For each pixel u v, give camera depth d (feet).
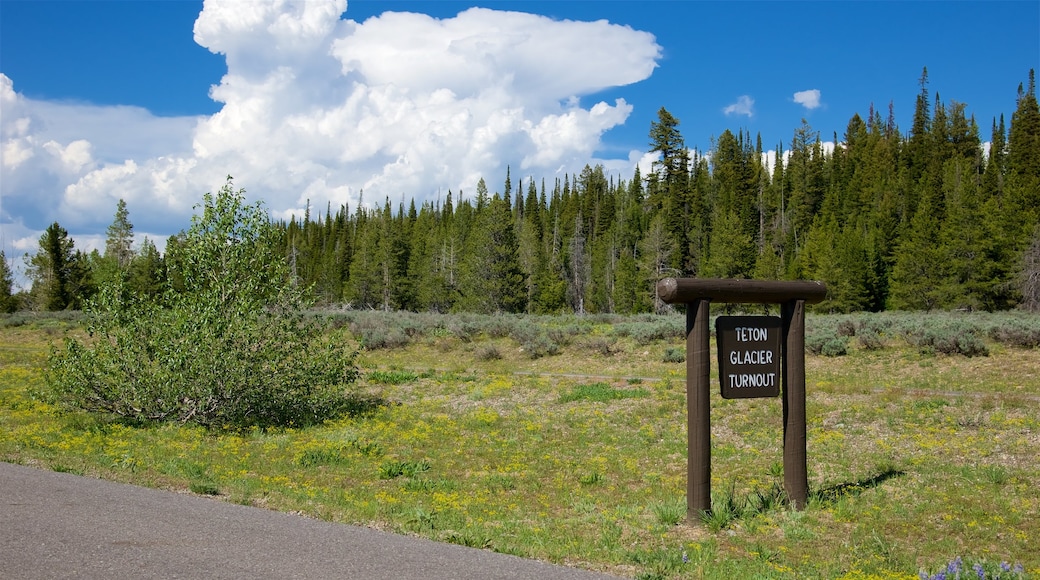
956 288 174.60
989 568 18.81
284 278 53.21
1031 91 340.59
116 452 36.22
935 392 53.83
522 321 113.91
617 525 25.08
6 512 21.56
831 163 401.90
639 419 50.93
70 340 49.37
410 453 40.55
